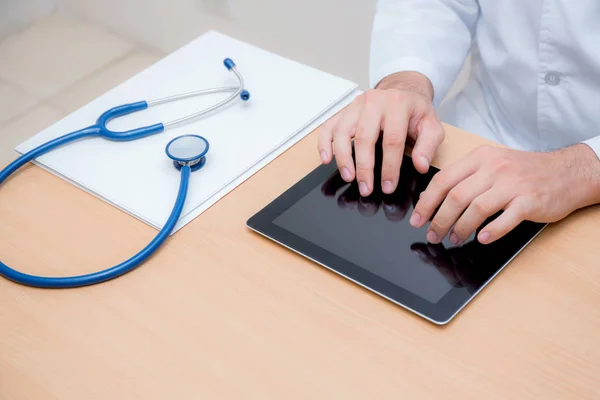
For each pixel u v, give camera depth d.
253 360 0.75
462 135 1.03
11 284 0.84
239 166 0.98
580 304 0.80
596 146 0.96
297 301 0.81
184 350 0.76
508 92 1.34
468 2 1.35
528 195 0.86
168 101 1.09
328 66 2.32
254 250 0.87
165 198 0.93
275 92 1.11
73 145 1.02
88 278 0.83
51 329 0.79
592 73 1.20
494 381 0.73
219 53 1.20
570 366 0.74
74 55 2.54
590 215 0.91
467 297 0.80
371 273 0.83
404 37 1.28
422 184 0.95
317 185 0.95
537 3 1.21
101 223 0.91
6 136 2.21
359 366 0.74
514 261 0.85
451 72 1.31
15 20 2.72
